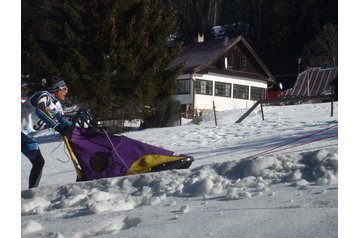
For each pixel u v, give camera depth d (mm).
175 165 6102
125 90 21391
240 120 18797
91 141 6238
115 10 21250
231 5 72812
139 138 15586
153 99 22531
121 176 5637
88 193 5105
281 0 62500
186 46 44625
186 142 13492
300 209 3408
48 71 21234
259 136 13039
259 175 4781
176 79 22812
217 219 3355
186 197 4473
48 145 16141
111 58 20750
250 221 3230
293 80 56875
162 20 22609
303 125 14938
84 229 3508
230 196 4113
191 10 68938
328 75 43375
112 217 3787
